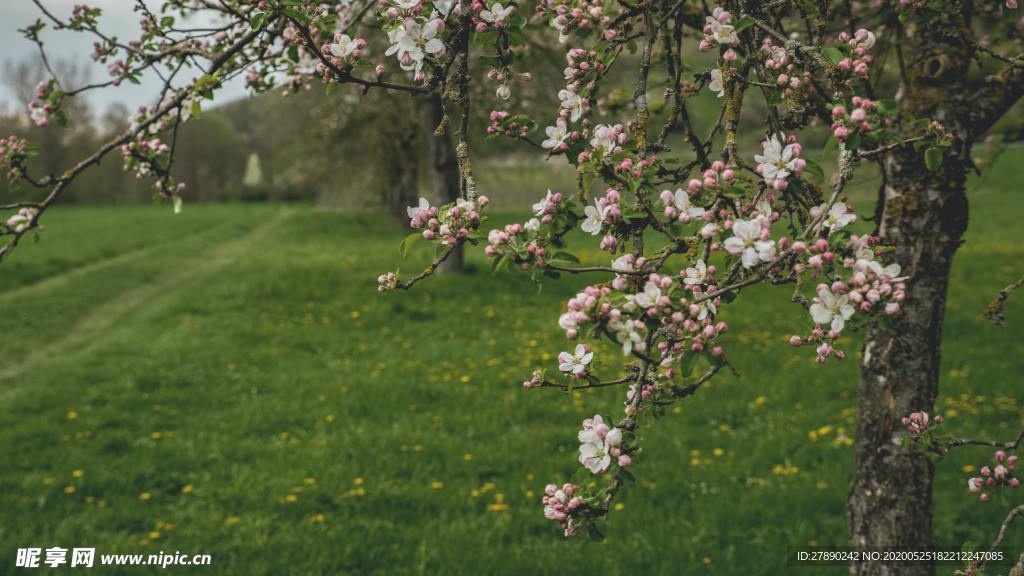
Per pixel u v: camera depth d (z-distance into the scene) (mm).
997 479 2395
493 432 7309
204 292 16062
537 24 2867
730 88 1856
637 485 5949
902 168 2963
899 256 2984
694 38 2705
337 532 5262
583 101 1846
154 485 6266
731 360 9523
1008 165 33250
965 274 15297
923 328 2971
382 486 5949
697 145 1910
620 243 1689
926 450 2486
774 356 9727
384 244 25078
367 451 6750
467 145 1840
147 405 8461
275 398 8523
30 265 19859
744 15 1902
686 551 4973
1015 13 2346
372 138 20234
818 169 1553
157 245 27156
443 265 16578
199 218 40438
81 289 17172
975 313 11516
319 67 2004
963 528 5125
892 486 3037
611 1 1978
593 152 1629
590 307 1491
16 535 5324
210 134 72000
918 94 2945
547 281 15820
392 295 14734
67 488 6105
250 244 27969
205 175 72062
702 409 7727
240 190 72875
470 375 9289
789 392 8211
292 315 13375
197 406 8438
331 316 13195
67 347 12195
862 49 1690
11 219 2436
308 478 6176
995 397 7758
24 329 13164
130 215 43094
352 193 38656
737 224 1501
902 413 3004
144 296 17078
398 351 10711
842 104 1629
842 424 7211
